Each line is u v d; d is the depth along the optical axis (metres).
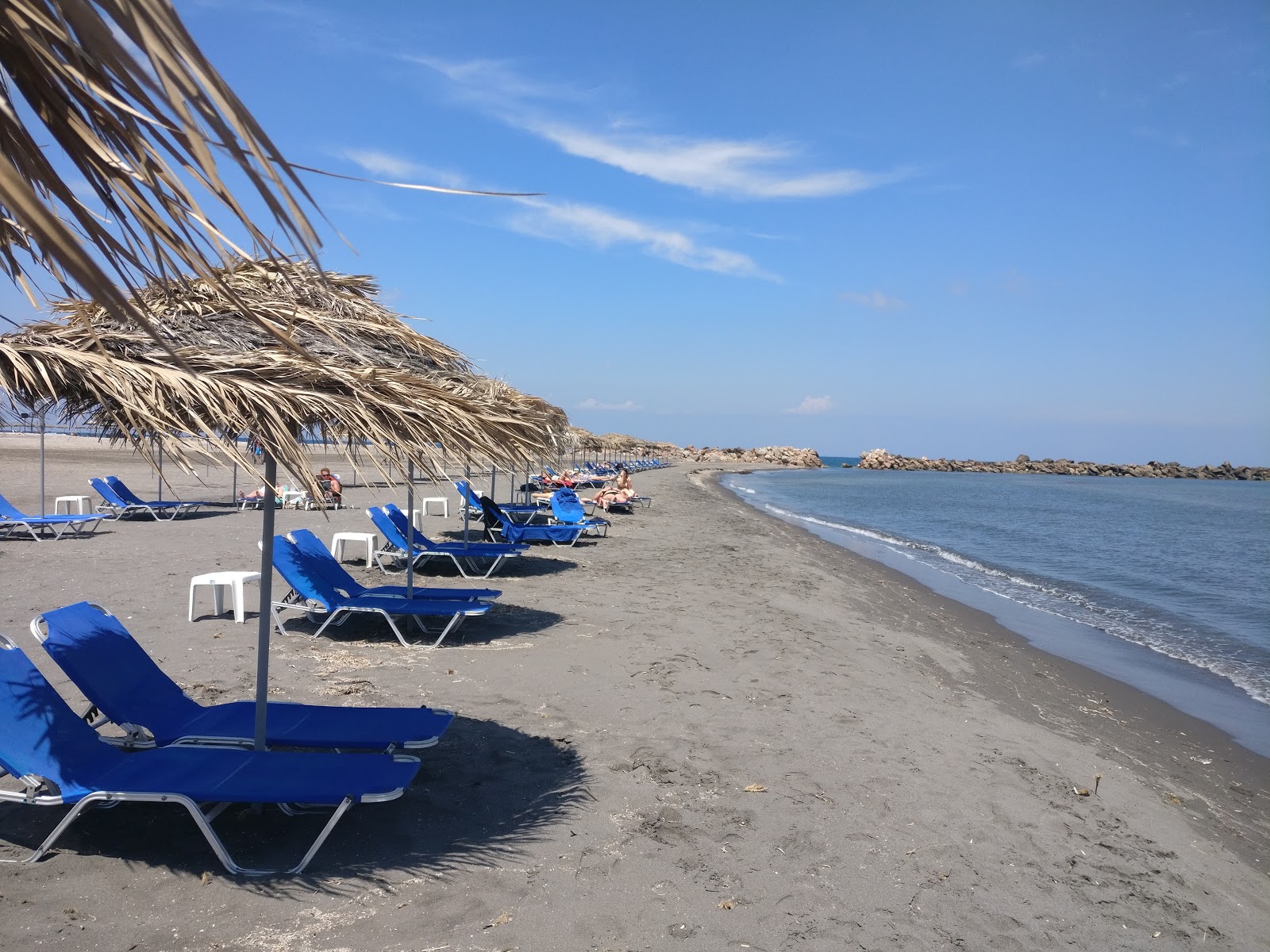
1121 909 3.43
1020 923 3.23
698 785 4.25
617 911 3.05
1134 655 9.56
